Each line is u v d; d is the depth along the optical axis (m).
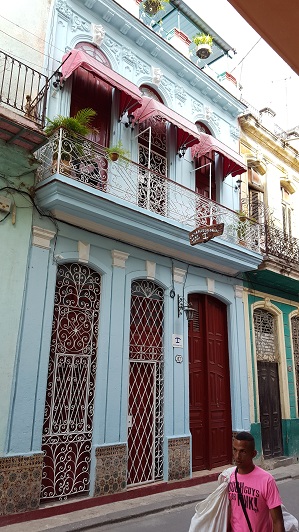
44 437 6.01
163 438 7.49
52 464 6.03
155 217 7.37
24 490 5.55
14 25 7.04
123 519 5.78
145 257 7.96
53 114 7.07
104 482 6.39
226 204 10.16
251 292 10.38
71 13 7.76
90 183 7.06
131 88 7.64
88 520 5.56
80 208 6.52
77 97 7.64
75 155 6.66
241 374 9.40
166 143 9.02
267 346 10.71
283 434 10.45
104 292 7.11
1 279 5.95
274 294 11.12
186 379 8.13
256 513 2.68
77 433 6.38
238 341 9.56
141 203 7.69
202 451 8.34
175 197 8.49
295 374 11.29
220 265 9.20
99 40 8.00
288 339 11.30
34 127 6.09
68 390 6.43
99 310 7.05
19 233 6.27
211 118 10.28
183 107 9.59
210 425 8.50
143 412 7.40
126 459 6.74
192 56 11.69
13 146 6.40
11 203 6.27
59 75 7.19
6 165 6.33
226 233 9.20
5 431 5.57
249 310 10.21
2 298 5.91
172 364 7.92
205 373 8.77
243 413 9.17
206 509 2.86
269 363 10.61
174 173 8.89
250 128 11.48
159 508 6.23
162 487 7.10
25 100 6.83
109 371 6.85
